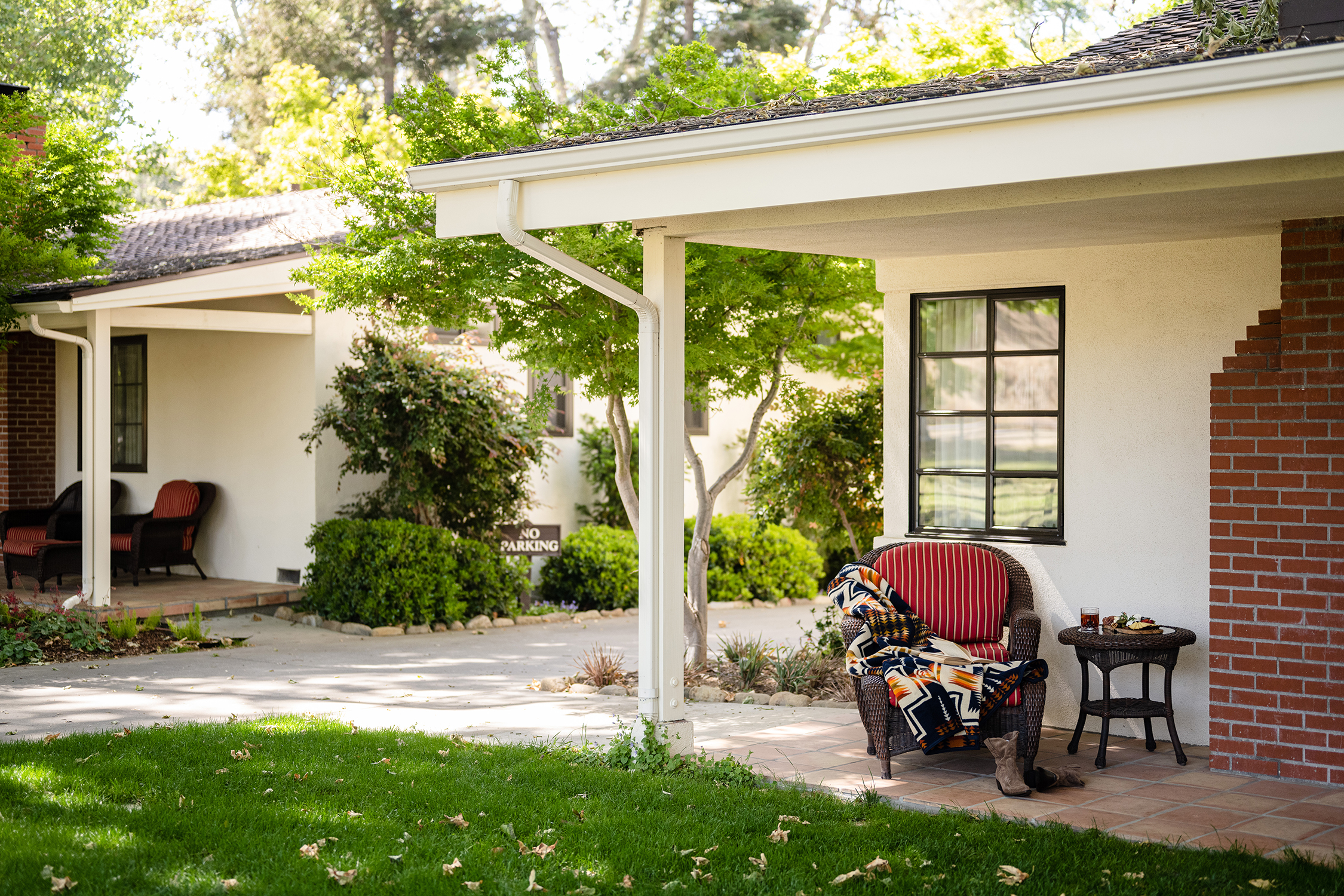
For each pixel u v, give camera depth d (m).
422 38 29.47
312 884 4.40
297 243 11.98
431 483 12.66
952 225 6.06
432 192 6.30
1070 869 4.63
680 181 5.51
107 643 10.13
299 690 8.62
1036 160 4.60
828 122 4.98
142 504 14.57
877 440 12.84
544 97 8.52
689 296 8.23
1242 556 6.16
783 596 15.24
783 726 7.35
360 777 5.84
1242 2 6.52
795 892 4.42
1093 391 7.23
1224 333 6.84
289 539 12.89
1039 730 5.98
